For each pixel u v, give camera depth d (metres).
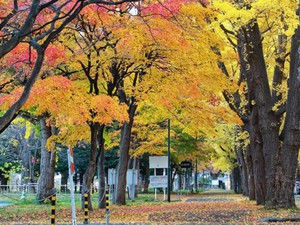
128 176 34.47
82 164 51.88
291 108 18.81
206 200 33.22
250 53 19.19
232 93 21.17
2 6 11.84
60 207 24.17
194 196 44.59
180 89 17.91
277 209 18.66
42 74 14.93
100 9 14.30
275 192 19.00
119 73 18.84
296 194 49.53
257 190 22.66
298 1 15.86
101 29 16.08
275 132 19.23
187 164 41.66
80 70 17.22
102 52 16.36
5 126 10.70
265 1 15.02
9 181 55.81
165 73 17.58
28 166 49.78
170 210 20.91
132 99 24.09
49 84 13.25
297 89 18.59
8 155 49.56
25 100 9.99
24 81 14.97
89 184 19.88
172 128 39.66
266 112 19.38
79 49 16.62
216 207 22.45
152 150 34.44
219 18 15.07
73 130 20.84
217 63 20.58
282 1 15.11
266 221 14.66
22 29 9.64
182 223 14.71
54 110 13.68
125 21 15.02
